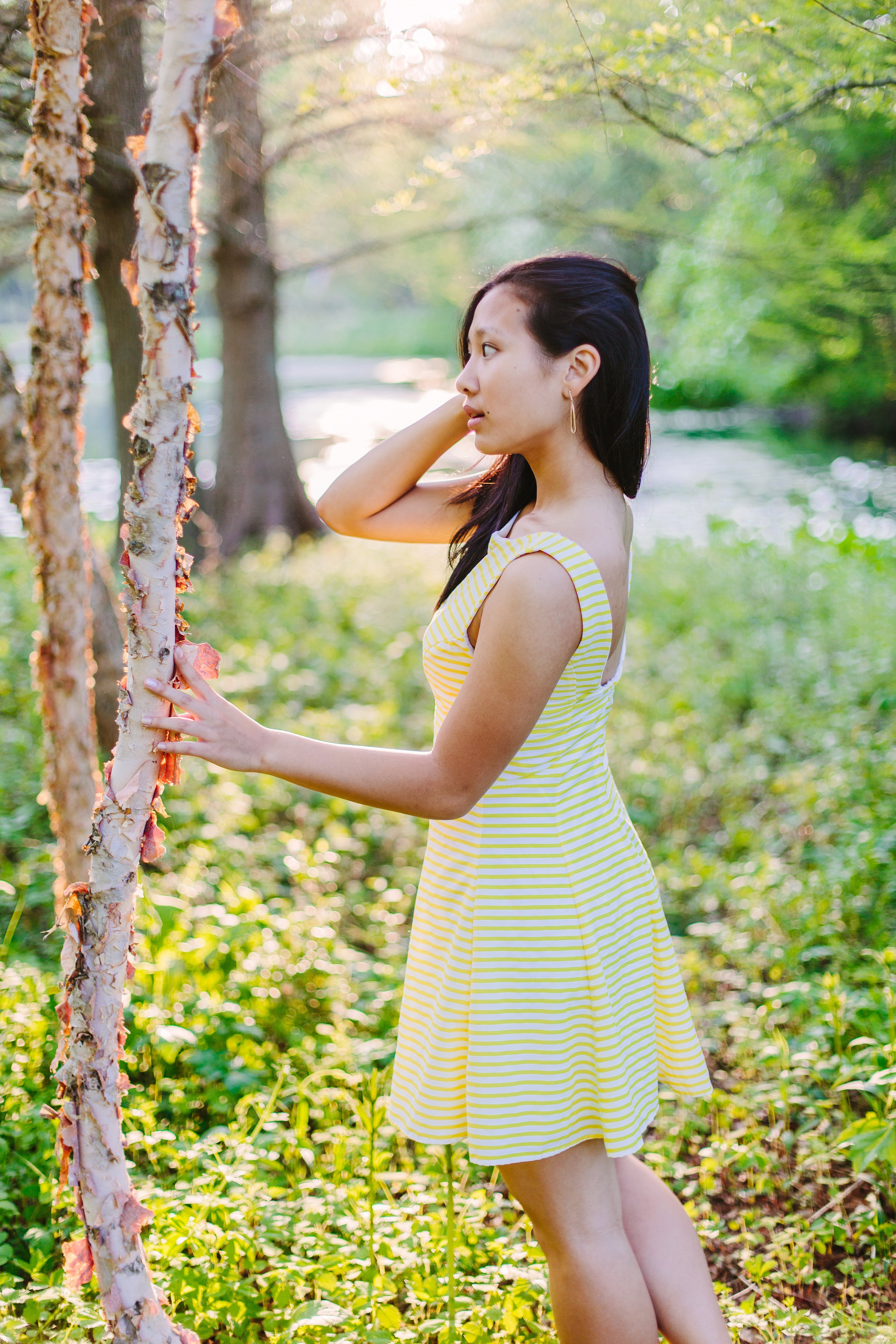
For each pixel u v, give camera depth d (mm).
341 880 4164
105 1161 1556
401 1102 1768
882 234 7934
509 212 9562
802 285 8930
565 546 1519
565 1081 1662
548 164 9453
